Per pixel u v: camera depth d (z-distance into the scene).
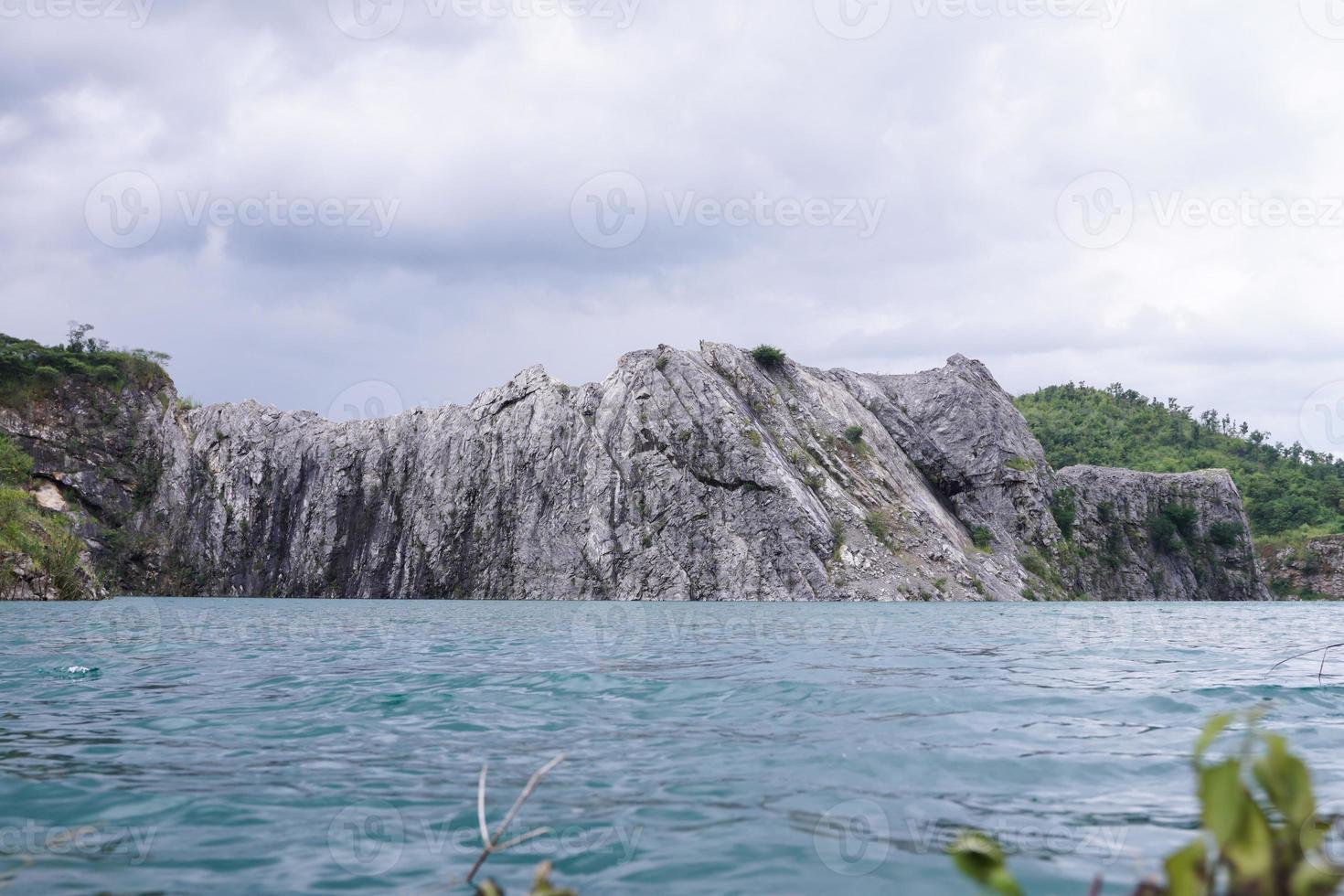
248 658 18.22
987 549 98.56
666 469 91.25
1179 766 7.88
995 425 106.62
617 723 10.30
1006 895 2.19
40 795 6.89
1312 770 7.65
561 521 94.06
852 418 102.75
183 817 6.28
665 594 87.19
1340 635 28.88
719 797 6.84
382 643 23.12
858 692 12.77
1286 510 163.38
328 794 6.97
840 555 86.62
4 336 99.62
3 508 56.75
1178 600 110.94
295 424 106.75
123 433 101.06
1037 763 8.01
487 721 10.40
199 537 100.94
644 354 98.75
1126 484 116.62
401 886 4.89
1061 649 21.36
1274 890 2.17
